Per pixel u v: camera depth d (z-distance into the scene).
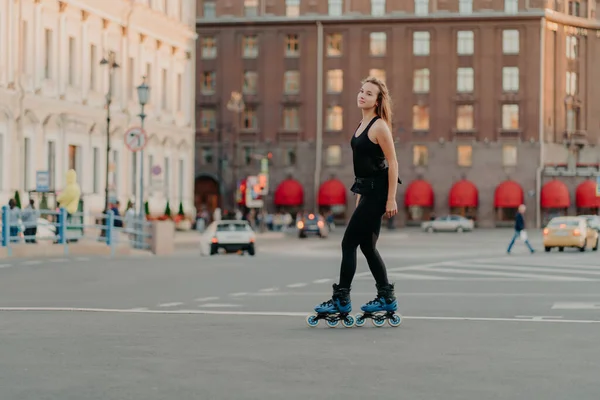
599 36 120.94
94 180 69.88
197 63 119.12
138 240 50.78
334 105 117.38
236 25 118.25
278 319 15.59
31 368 10.27
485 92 116.06
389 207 14.11
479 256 46.47
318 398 8.73
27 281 26.33
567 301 20.05
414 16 115.81
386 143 14.02
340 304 14.22
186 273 29.69
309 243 73.56
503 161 116.12
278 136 118.12
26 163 61.44
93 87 69.75
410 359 11.03
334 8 117.12
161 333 13.46
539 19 115.06
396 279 28.25
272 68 117.94
